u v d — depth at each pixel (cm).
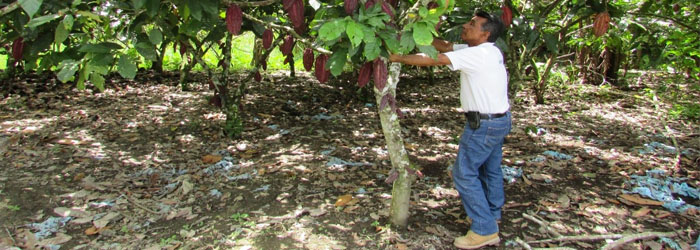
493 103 246
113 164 384
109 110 546
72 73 199
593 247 276
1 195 325
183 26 254
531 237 286
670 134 445
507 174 376
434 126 524
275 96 650
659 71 864
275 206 319
